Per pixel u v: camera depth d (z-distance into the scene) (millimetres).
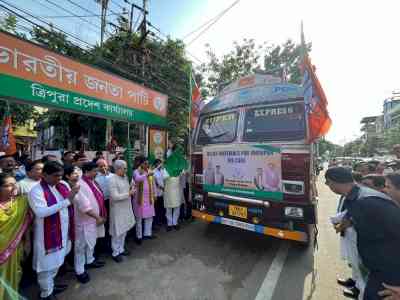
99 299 2488
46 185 2424
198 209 4340
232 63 12906
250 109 3861
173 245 3961
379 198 1706
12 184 2064
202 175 4293
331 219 2547
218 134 4207
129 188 3619
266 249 3795
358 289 2393
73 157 4188
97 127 12453
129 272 3059
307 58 3098
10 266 2045
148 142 6316
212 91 13062
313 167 3154
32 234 2520
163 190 4871
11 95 3354
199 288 2688
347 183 1994
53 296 2477
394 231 1548
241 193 3684
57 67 3943
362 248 1715
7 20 5738
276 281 2842
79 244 2844
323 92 2977
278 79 3678
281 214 3279
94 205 3035
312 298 2498
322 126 2912
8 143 4051
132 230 4477
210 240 4180
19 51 3449
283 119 3494
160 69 10484
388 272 1557
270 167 3391
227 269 3139
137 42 9180
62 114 12320
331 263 3338
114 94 4980
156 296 2533
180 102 10812
